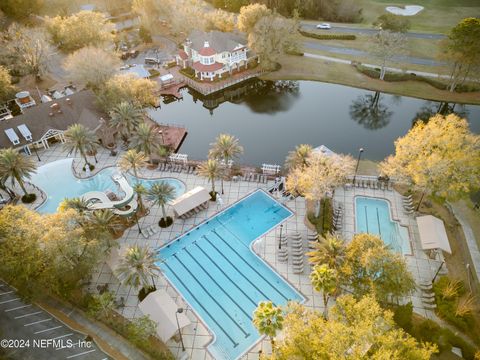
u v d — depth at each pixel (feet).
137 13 440.45
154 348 145.59
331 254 149.59
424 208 208.03
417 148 196.44
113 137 260.42
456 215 205.36
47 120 255.29
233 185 227.20
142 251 156.87
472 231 196.75
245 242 194.49
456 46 294.05
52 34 359.25
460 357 141.59
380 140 283.59
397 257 145.69
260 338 153.69
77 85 327.67
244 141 282.97
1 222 152.56
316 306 164.25
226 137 216.33
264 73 359.66
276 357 123.54
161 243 192.95
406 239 192.65
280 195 218.79
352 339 113.50
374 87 335.88
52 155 250.98
